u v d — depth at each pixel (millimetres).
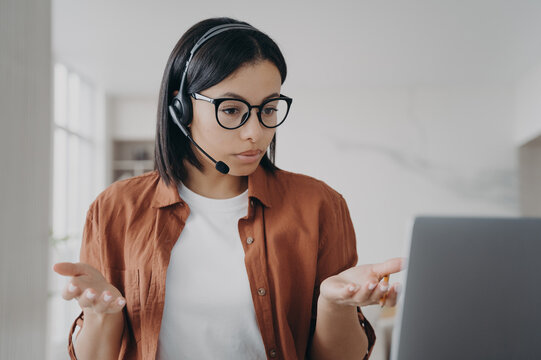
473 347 484
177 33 4727
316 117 6781
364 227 6664
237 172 806
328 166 6746
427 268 484
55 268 619
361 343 831
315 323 905
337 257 920
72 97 5961
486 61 5637
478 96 6648
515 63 5703
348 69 5938
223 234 871
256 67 745
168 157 869
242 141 766
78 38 4848
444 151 6656
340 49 5211
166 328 838
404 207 6648
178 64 826
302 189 931
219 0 4027
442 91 6676
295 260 882
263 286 837
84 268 650
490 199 6578
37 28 644
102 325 782
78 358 804
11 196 588
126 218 889
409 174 6668
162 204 874
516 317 481
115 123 6969
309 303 878
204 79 752
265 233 876
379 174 6695
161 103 862
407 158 6688
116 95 6953
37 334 639
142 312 833
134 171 7090
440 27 4578
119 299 632
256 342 851
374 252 6625
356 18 4383
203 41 773
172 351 836
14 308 591
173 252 856
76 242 6016
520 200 6551
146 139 7078
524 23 4465
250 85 746
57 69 5523
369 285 567
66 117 5770
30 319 623
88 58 5473
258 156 795
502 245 486
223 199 891
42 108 655
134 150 7250
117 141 7227
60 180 5617
